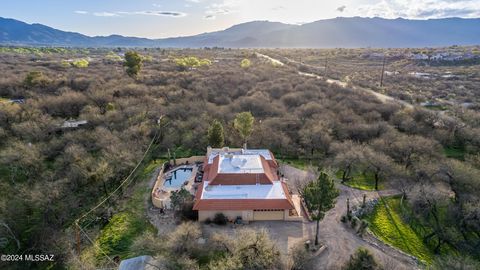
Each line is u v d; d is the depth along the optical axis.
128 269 34.81
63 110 85.06
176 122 77.12
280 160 66.75
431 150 60.69
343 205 50.22
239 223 44.53
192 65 161.88
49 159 61.31
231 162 52.97
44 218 42.84
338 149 62.91
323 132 69.38
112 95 94.06
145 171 60.94
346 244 41.06
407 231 45.34
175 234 38.31
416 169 55.56
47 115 75.31
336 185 56.75
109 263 37.34
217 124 65.12
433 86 118.69
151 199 50.88
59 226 43.19
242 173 49.34
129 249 39.75
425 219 46.97
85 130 70.50
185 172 60.50
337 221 45.94
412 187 51.16
